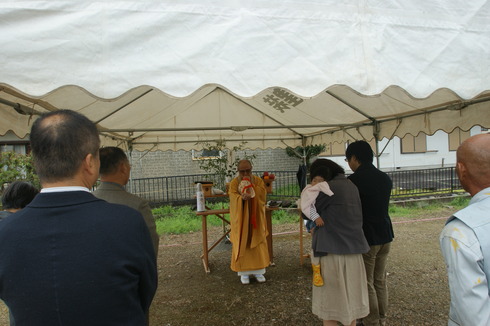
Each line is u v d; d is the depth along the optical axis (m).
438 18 1.84
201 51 1.56
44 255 0.87
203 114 5.08
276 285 4.04
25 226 0.90
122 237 0.93
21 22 1.40
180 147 6.39
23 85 1.38
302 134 6.62
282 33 1.65
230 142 6.48
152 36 1.53
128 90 1.47
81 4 1.47
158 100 4.00
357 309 2.32
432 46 1.80
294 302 3.55
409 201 9.43
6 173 7.15
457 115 3.50
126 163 1.96
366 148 2.71
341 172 2.55
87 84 1.44
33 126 0.99
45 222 0.90
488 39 1.88
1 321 3.50
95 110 3.64
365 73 1.70
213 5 1.61
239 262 4.02
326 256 2.34
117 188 1.85
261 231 3.99
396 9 1.80
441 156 18.08
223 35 1.59
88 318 0.86
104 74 1.46
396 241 6.01
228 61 1.58
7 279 0.87
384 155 17.56
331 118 5.07
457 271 1.10
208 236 6.93
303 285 4.00
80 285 0.86
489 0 1.92
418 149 17.86
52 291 0.85
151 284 1.06
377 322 2.63
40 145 0.96
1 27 1.38
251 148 6.52
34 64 1.39
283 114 5.07
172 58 1.53
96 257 0.88
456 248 1.11
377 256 2.70
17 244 0.88
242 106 4.96
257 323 3.15
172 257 5.54
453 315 1.20
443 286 3.90
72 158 0.97
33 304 0.85
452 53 1.82
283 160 12.12
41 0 1.43
